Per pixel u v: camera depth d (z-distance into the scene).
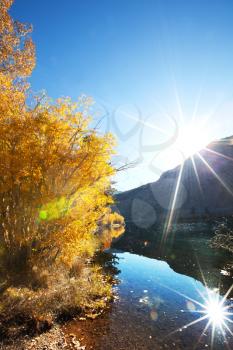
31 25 12.13
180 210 60.47
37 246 8.76
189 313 7.48
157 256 16.69
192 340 5.98
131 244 22.34
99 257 14.73
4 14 11.58
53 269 8.99
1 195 8.06
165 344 5.76
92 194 8.80
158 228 41.38
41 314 6.25
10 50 11.66
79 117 7.98
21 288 7.24
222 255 16.61
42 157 7.52
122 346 5.58
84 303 7.37
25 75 12.06
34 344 5.32
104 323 6.57
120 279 10.62
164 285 10.09
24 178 7.84
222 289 9.77
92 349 5.39
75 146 8.16
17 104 8.02
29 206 8.32
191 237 27.16
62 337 5.74
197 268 13.15
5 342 5.22
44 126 7.54
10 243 8.33
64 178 8.29
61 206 8.30
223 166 59.75
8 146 7.46
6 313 5.93
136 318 6.97
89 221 8.77
